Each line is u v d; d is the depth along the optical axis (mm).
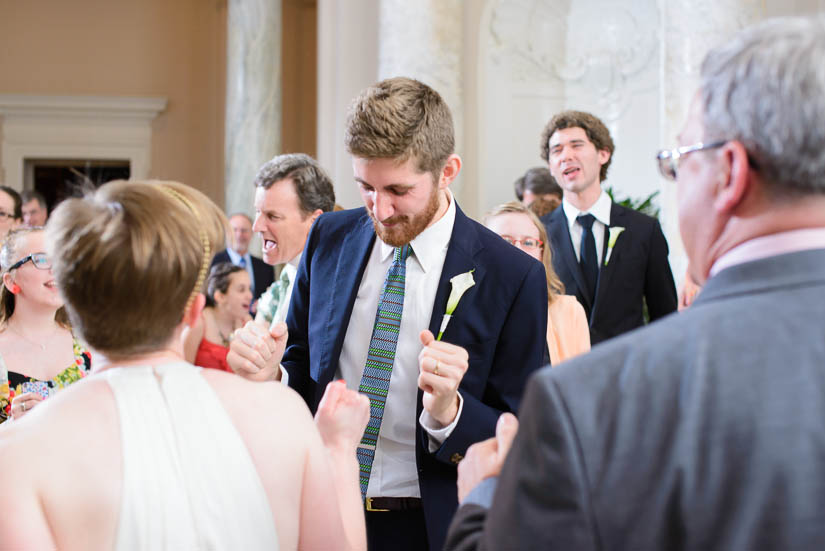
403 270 2045
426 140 1822
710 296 955
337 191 6566
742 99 928
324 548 1260
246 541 1147
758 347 868
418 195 1871
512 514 878
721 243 982
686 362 877
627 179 6879
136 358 1225
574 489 843
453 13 6133
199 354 4508
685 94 5539
